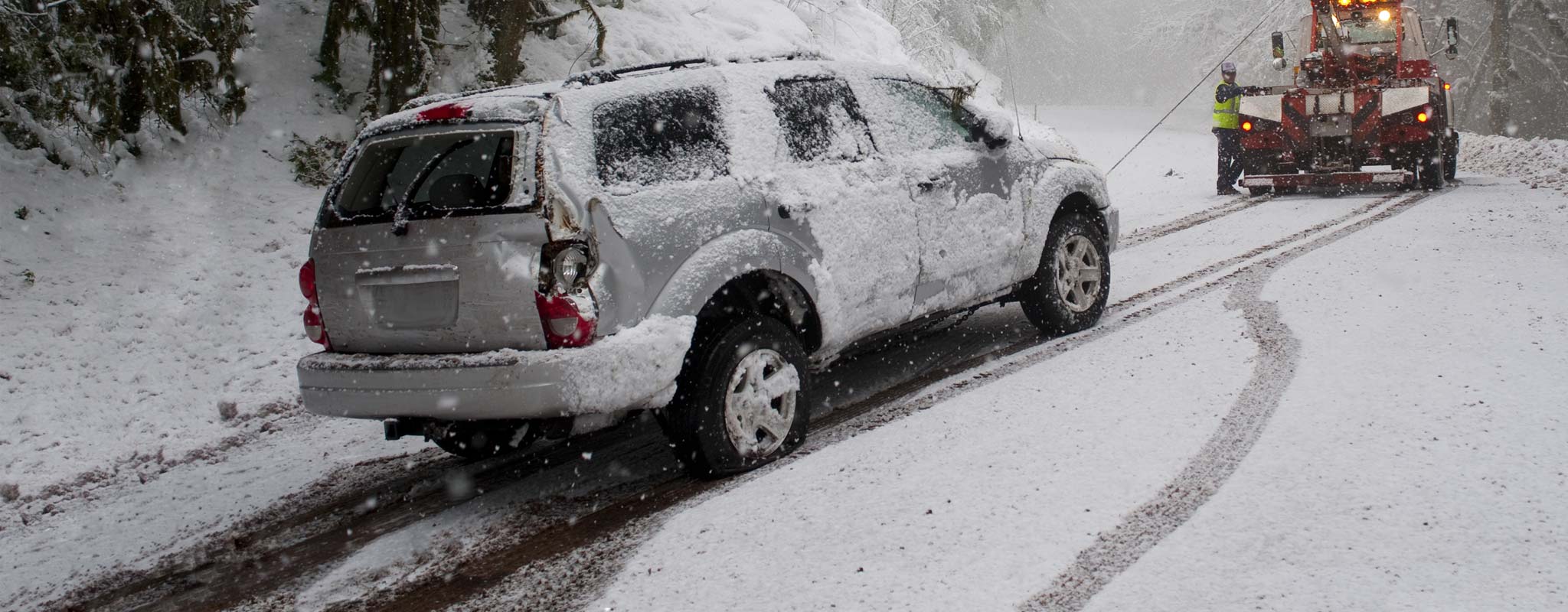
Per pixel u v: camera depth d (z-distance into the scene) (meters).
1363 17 15.38
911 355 6.91
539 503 4.97
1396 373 5.28
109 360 7.91
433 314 4.65
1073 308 6.95
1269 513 3.84
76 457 6.63
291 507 5.39
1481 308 6.41
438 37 12.38
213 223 10.05
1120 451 4.60
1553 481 3.88
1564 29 38.56
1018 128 7.04
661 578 3.89
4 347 7.80
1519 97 41.72
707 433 4.84
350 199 5.00
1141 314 7.25
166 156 10.77
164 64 10.38
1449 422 4.54
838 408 5.91
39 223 9.40
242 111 11.46
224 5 11.13
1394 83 13.65
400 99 11.62
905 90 6.22
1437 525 3.63
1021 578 3.55
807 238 5.24
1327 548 3.54
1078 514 4.00
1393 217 10.79
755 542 4.09
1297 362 5.65
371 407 4.72
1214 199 14.39
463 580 4.15
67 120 10.32
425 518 4.97
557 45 13.98
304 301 9.11
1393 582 3.29
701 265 4.78
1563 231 9.04
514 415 4.45
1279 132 14.01
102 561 4.96
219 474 6.12
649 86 4.97
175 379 7.78
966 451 4.83
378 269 4.75
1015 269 6.55
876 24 20.59
